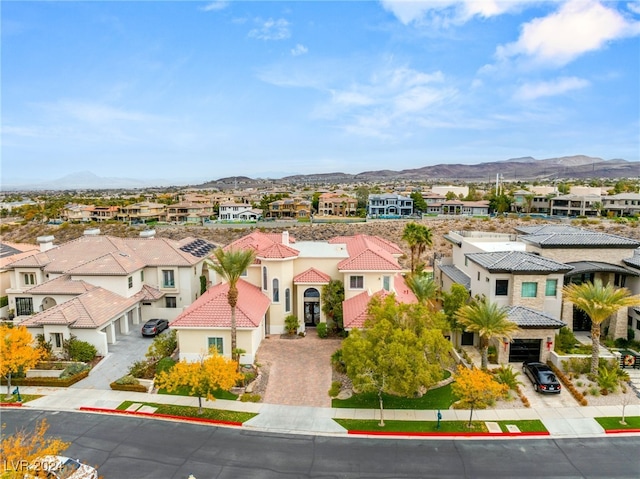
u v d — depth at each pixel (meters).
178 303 44.84
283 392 28.11
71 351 32.81
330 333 38.06
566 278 37.44
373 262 37.31
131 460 21.08
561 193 144.88
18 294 42.19
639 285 35.81
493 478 19.78
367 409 26.11
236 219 132.12
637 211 112.75
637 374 29.86
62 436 23.28
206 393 25.19
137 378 29.70
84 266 41.06
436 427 23.97
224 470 20.30
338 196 155.50
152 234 56.31
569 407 26.12
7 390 28.64
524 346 31.75
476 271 38.31
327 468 20.50
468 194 168.00
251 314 32.25
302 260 39.41
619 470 20.42
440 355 25.12
